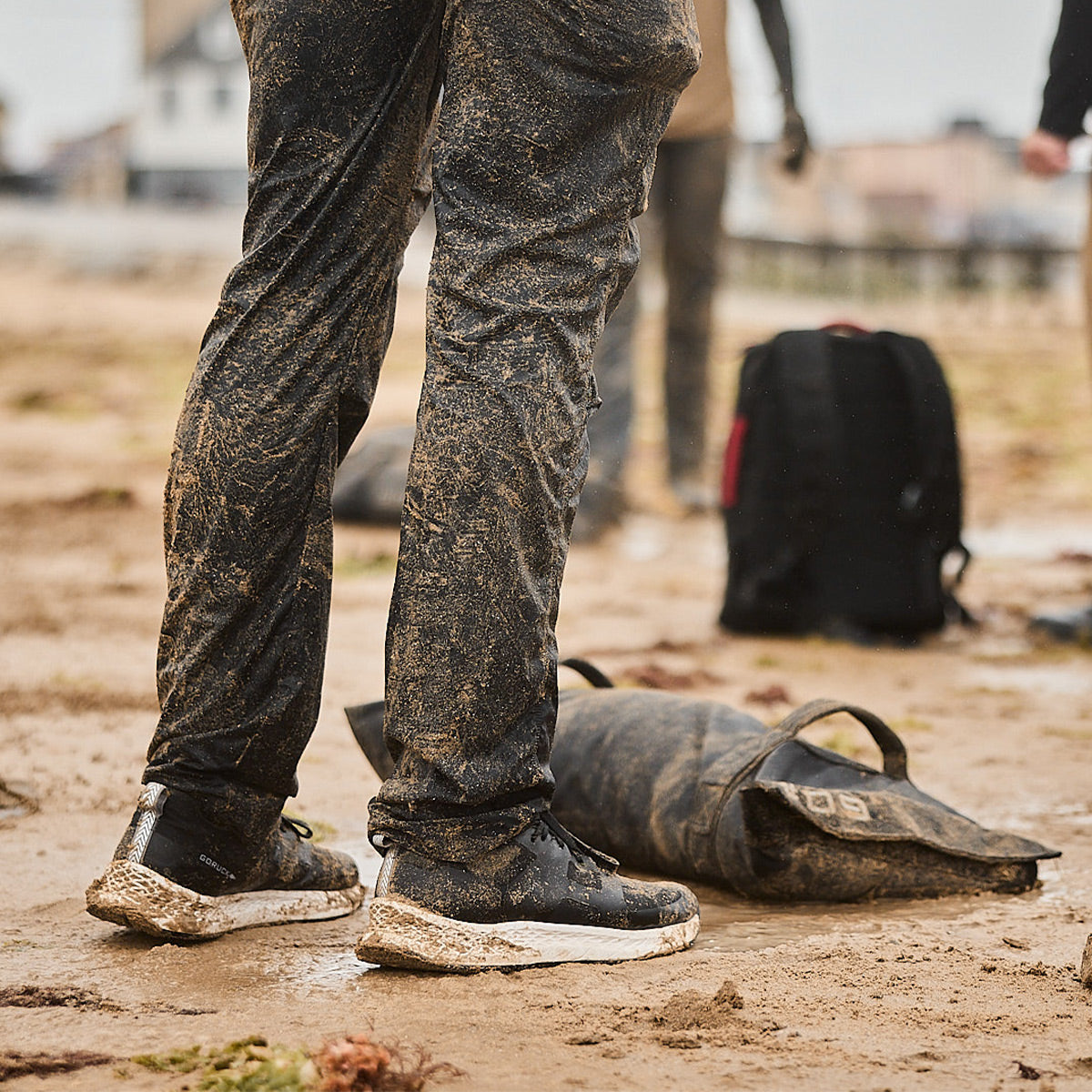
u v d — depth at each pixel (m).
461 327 4.09
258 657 4.32
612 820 5.50
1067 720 8.28
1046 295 59.12
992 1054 3.60
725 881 5.23
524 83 4.06
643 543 15.63
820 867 5.05
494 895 4.20
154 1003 3.91
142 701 8.17
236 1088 3.28
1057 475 22.45
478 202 4.10
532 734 4.18
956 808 6.39
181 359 35.91
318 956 4.36
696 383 17.45
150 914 4.34
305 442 4.29
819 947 4.52
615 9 4.05
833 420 10.60
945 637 11.11
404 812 4.17
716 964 4.33
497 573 4.05
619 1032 3.73
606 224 4.19
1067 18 9.65
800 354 10.69
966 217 90.25
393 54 4.32
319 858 4.84
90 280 55.50
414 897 4.14
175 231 67.88
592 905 4.32
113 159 114.75
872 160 95.00
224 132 112.00
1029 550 16.02
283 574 4.33
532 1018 3.82
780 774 5.32
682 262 16.70
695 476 17.78
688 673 9.36
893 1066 3.52
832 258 59.38
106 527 15.63
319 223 4.28
